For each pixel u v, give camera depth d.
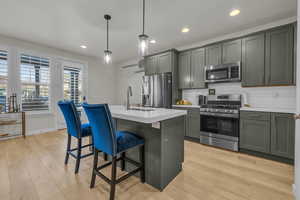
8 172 1.89
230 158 2.35
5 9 2.25
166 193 1.51
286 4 2.10
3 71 3.30
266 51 2.46
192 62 3.47
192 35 3.21
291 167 2.05
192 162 2.21
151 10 2.27
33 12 2.33
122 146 1.44
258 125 2.38
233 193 1.51
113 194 1.35
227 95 3.05
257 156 2.42
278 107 2.58
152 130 1.60
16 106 3.38
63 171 1.93
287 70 2.27
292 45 2.23
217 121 2.83
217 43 3.04
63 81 4.30
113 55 4.82
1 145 2.92
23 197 1.43
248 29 2.89
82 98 4.75
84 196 1.46
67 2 2.08
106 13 2.36
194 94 3.71
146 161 1.67
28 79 3.64
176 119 1.82
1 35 3.21
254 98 2.83
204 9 2.24
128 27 2.83
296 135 1.38
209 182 1.70
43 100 3.92
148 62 4.16
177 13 2.35
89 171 1.94
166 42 3.63
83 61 4.75
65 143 3.06
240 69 2.73
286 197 1.44
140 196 1.46
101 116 1.33
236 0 2.03
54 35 3.22
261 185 1.64
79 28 2.88
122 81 5.71
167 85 3.59
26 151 2.60
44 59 3.91
